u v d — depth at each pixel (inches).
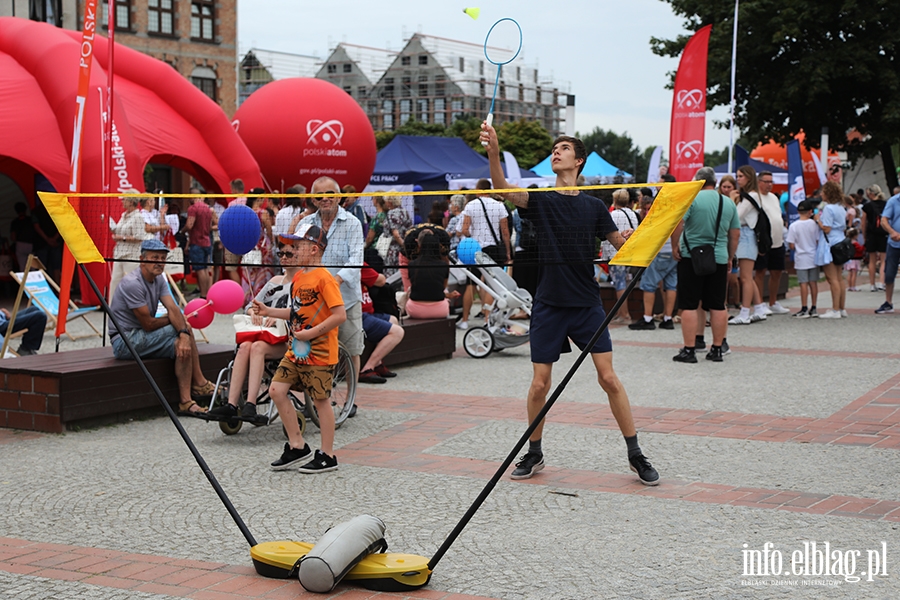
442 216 435.5
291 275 272.4
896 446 257.8
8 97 624.4
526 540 185.5
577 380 374.6
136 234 347.3
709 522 194.9
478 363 428.5
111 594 158.7
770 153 1449.3
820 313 596.1
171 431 291.3
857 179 1504.7
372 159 980.6
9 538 190.5
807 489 218.1
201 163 730.8
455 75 4682.6
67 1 1275.8
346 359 297.9
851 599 152.6
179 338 306.3
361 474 239.5
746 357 424.5
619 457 252.2
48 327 540.4
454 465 247.4
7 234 816.9
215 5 1558.8
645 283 527.5
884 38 1240.2
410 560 163.9
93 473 241.9
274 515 205.0
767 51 1301.7
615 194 374.0
